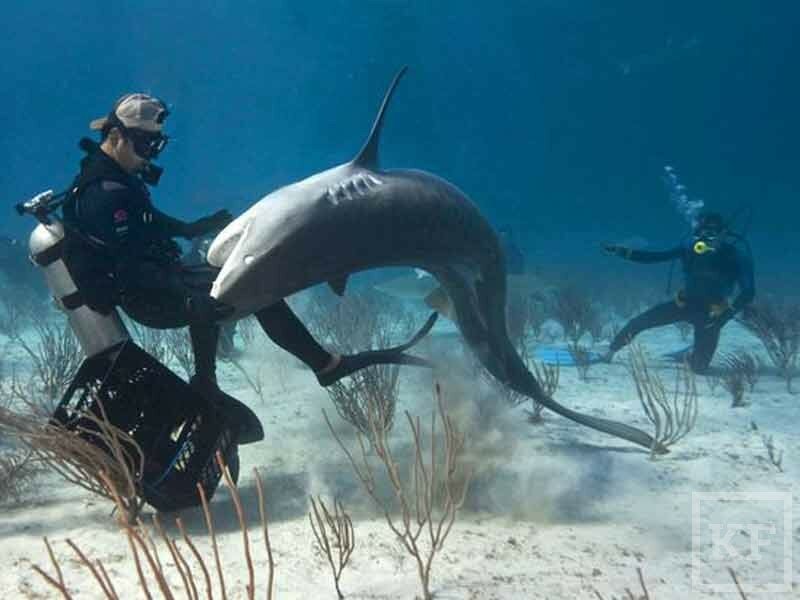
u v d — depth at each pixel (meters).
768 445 5.96
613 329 13.68
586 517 4.56
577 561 3.87
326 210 3.81
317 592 3.34
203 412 4.25
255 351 10.18
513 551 3.94
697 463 5.73
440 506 4.55
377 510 4.47
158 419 4.25
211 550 3.79
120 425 4.22
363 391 6.09
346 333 10.41
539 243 48.19
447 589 3.42
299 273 3.72
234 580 3.41
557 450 6.00
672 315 9.88
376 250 4.13
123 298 3.98
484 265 5.28
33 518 4.21
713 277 9.62
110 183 3.86
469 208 4.96
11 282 16.02
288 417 6.82
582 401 7.95
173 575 3.43
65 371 7.85
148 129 4.00
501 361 5.77
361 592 3.35
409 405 7.07
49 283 4.49
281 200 3.74
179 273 4.27
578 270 25.94
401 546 3.90
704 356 9.57
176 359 9.63
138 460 4.18
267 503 4.59
